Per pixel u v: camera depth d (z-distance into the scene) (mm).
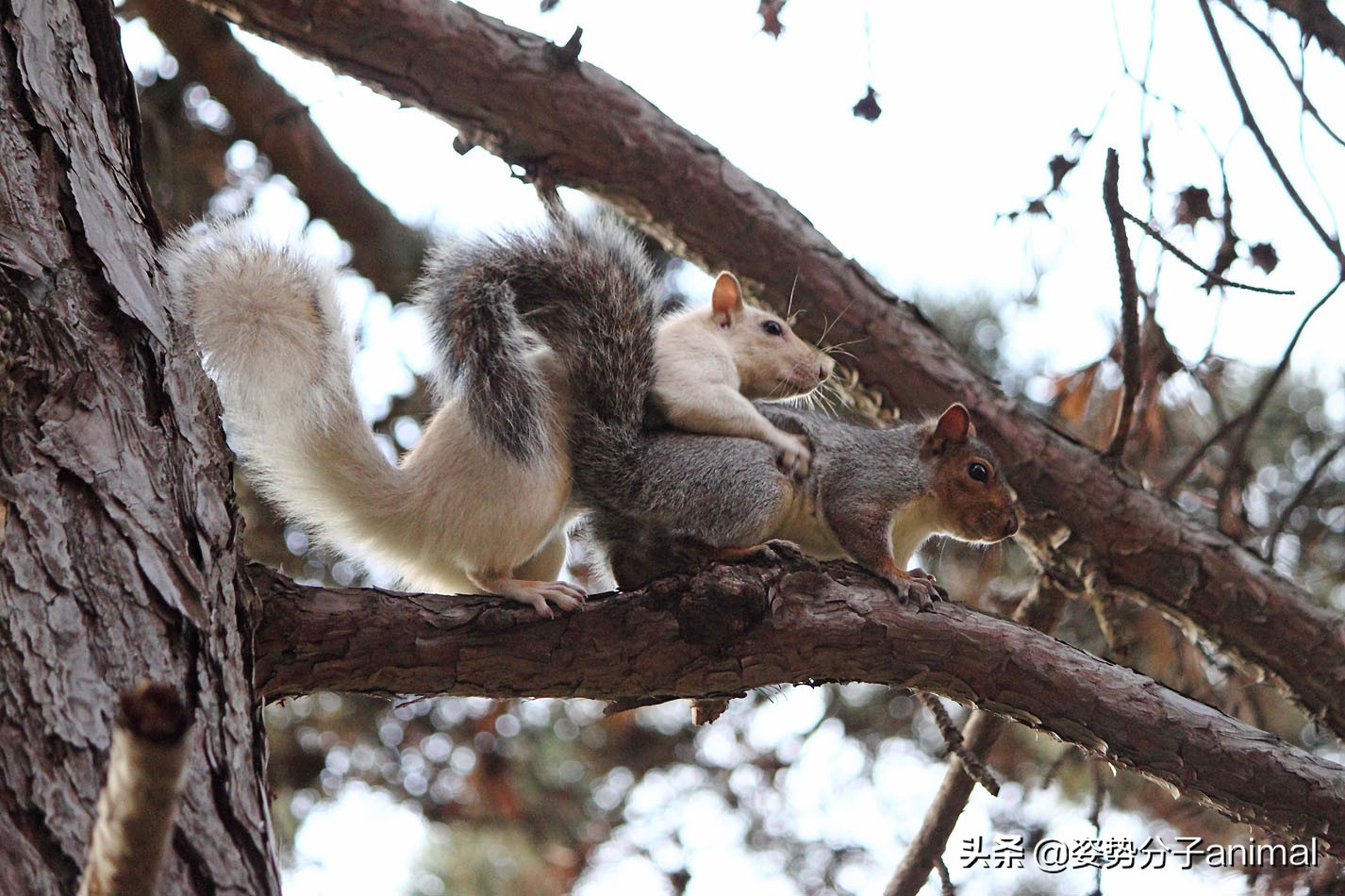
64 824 4125
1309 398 12992
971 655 7250
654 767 14633
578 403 8117
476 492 7312
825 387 11234
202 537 5207
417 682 6730
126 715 2947
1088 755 7754
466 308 7711
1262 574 10461
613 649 6855
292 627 6480
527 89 10516
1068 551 10648
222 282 6941
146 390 5410
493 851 14352
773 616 7062
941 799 9070
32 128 5715
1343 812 7211
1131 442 11383
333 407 7188
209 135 14969
